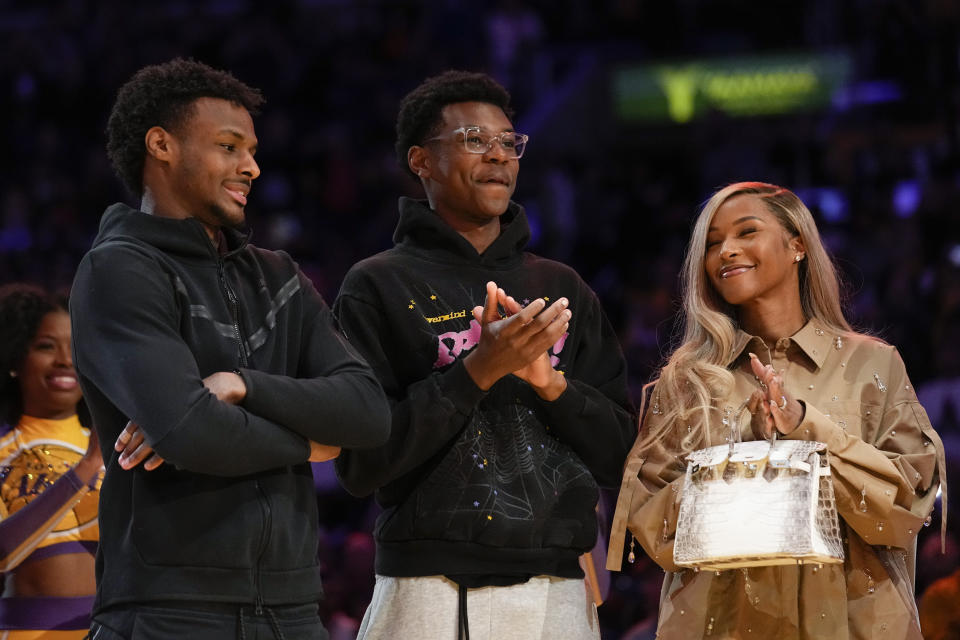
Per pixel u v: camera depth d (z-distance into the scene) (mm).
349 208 44969
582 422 11148
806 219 11555
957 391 24922
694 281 11570
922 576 16984
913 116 41438
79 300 9117
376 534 11102
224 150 9844
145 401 8633
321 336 10031
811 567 10445
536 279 11711
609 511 20125
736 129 45531
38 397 12578
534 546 10789
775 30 48656
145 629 8742
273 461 8938
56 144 49719
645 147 47938
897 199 38625
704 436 10836
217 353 9422
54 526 11469
